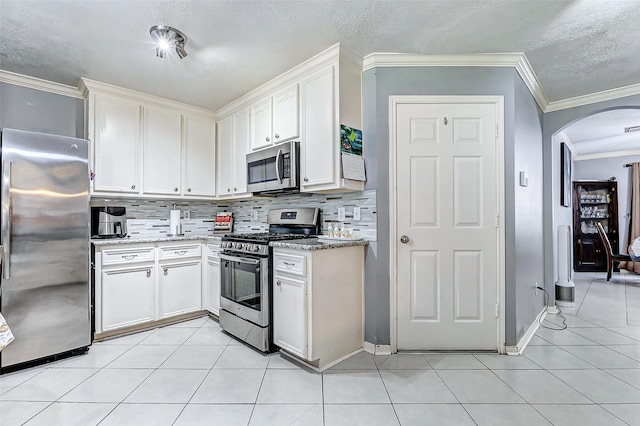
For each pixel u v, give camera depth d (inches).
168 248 116.8
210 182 139.5
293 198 122.2
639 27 78.7
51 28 78.5
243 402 67.8
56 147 89.8
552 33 81.7
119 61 95.4
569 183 188.2
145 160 120.5
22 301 83.7
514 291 92.4
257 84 112.7
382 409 65.4
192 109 133.6
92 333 100.0
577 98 126.6
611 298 158.7
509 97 93.1
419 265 93.5
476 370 82.0
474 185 93.2
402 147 93.9
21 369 83.0
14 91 104.0
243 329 99.0
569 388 73.4
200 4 70.0
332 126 91.0
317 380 77.1
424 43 86.7
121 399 68.9
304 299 81.6
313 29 80.1
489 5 70.8
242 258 100.3
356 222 98.7
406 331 93.4
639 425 60.4
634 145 213.5
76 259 92.6
